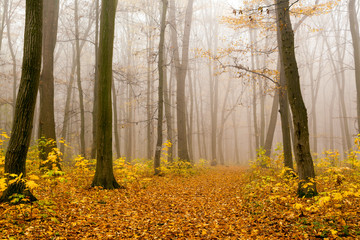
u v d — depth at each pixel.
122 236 5.08
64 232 4.95
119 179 10.80
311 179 6.66
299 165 7.36
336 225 4.87
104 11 9.23
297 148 7.47
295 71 7.73
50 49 12.15
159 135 14.44
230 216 6.52
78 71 17.64
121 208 6.95
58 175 9.01
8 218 5.00
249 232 5.32
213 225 5.88
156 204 7.67
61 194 7.44
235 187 10.77
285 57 7.86
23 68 6.07
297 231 4.93
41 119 11.45
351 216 5.23
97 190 8.35
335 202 5.95
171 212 6.93
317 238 4.59
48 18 12.30
